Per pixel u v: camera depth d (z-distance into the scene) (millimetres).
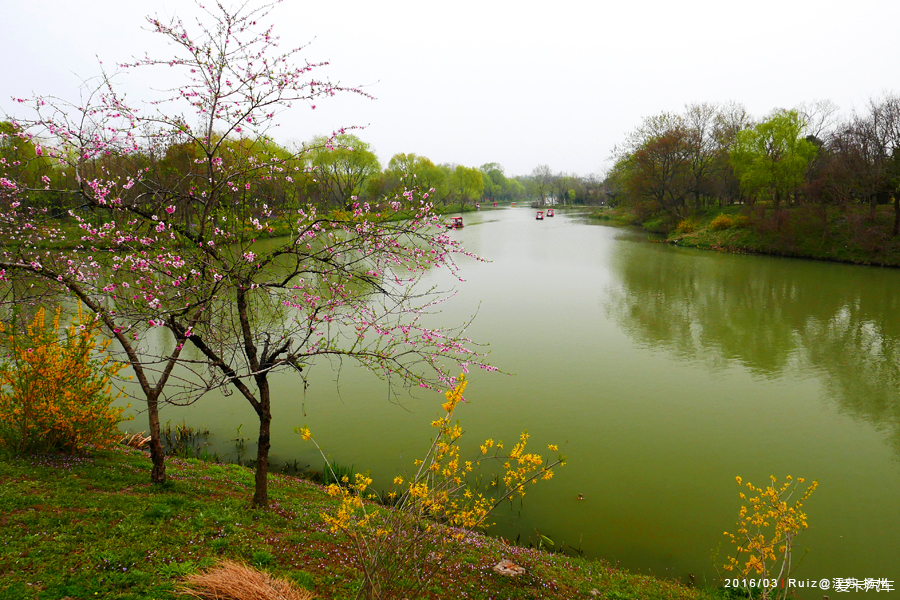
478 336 24812
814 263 45125
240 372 19172
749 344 23484
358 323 9516
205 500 9289
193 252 8289
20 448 10070
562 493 12359
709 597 8641
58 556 6496
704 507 11836
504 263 48469
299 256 8656
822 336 24453
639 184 74875
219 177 8898
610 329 26031
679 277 40062
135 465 10758
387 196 9289
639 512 11641
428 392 18266
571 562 9398
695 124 70250
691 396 17938
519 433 15305
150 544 7129
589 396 17922
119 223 8219
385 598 5836
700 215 72438
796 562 9992
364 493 11859
